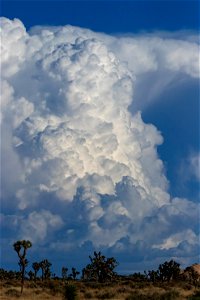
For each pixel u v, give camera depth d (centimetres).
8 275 14588
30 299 7275
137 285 10331
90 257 13150
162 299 6962
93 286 10162
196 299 6297
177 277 12794
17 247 8006
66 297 7206
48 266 13775
